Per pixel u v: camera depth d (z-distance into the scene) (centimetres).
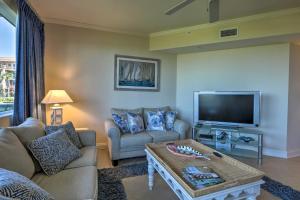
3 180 82
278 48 342
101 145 378
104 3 269
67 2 266
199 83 418
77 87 357
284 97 339
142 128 342
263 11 288
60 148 185
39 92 296
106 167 283
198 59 419
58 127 221
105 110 380
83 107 363
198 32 357
